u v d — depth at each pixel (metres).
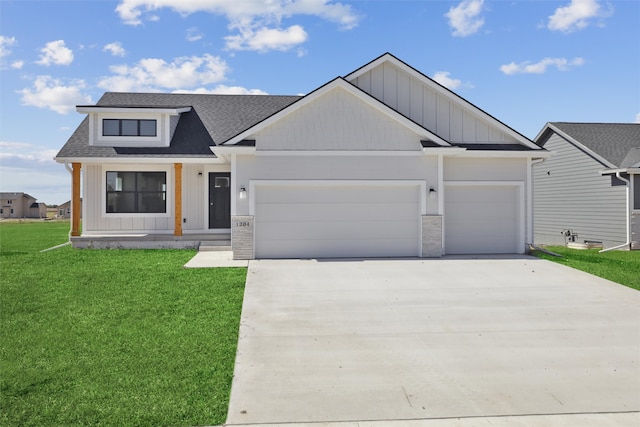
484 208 14.23
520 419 4.46
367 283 10.02
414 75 14.63
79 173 16.14
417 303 8.50
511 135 14.61
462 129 14.70
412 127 13.35
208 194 16.81
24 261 12.70
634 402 4.81
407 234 13.60
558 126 23.23
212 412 4.53
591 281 10.23
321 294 9.08
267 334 6.85
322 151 13.23
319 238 13.42
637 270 11.52
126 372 5.42
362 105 13.34
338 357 6.01
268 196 13.29
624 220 19.02
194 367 5.59
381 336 6.80
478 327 7.22
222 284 9.76
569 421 4.42
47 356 5.88
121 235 16.14
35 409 4.52
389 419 4.45
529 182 14.26
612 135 22.31
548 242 23.81
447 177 14.05
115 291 9.15
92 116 16.23
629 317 7.71
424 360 5.92
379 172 13.36
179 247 15.73
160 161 15.73
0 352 5.99
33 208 88.44
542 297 8.93
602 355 6.11
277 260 12.87
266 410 4.61
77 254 14.12
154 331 6.85
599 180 20.36
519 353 6.17
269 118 13.09
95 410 4.51
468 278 10.54
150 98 19.36
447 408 4.67
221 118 18.25
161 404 4.66
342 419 4.45
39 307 8.05
